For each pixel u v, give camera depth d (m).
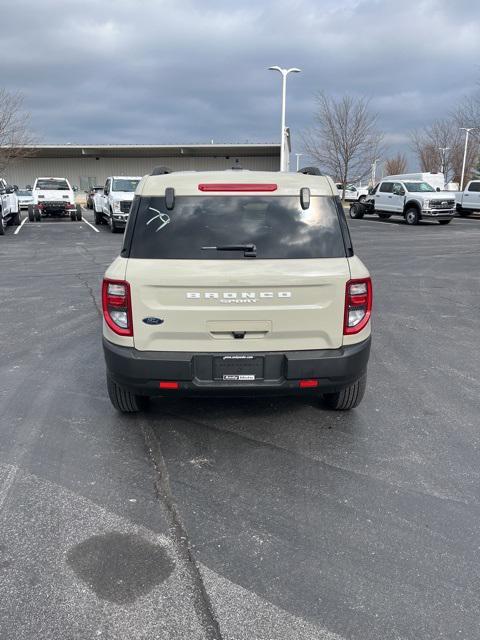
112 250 16.41
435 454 4.00
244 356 3.81
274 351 3.83
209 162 51.88
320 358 3.82
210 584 2.67
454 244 18.86
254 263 3.74
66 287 10.43
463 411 4.77
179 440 4.19
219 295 3.71
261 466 3.80
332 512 3.27
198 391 3.86
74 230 23.39
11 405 4.84
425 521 3.19
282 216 3.87
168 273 3.69
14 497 3.41
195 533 3.07
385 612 2.51
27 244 18.00
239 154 51.38
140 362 3.79
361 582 2.69
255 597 2.59
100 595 2.60
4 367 5.86
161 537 3.03
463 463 3.87
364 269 3.93
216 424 4.48
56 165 51.81
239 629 2.41
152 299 3.73
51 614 2.49
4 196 22.20
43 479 3.62
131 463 3.84
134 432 4.32
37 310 8.53
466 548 2.95
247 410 4.75
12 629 2.40
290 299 3.75
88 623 2.44
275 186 3.89
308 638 2.37
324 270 3.77
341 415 4.66
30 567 2.79
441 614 2.50
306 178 3.98
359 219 32.38
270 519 3.20
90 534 3.05
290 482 3.60
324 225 3.90
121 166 52.22
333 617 2.48
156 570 2.77
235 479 3.63
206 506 3.33
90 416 4.62
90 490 3.50
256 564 2.82
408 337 7.18
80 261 14.05
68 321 7.84
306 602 2.56
